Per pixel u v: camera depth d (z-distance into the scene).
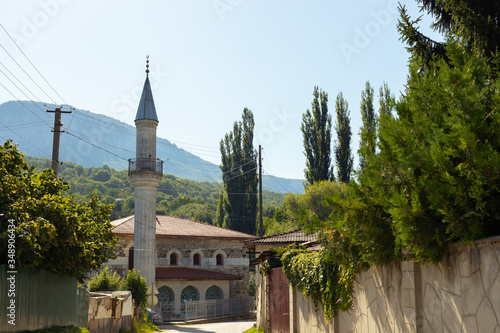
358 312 9.88
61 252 12.85
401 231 6.49
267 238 28.64
